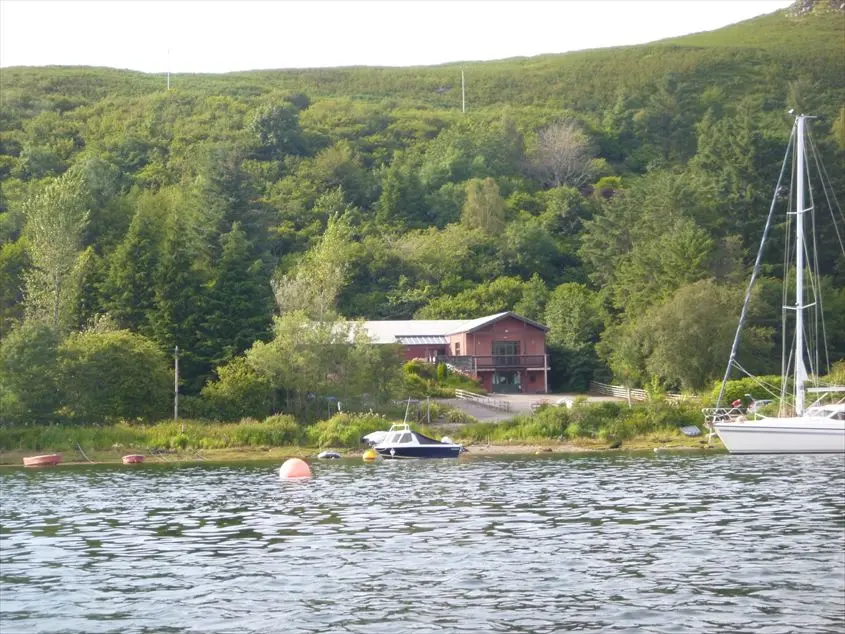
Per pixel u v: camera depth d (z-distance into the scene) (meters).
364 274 159.88
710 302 108.62
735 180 148.12
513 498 51.25
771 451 74.12
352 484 59.53
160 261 113.00
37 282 114.62
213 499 53.28
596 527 41.53
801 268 79.38
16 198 163.88
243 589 31.25
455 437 87.56
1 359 88.56
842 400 84.56
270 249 162.38
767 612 27.69
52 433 83.81
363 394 97.25
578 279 161.25
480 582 31.73
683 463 68.44
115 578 33.09
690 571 32.72
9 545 39.47
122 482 62.94
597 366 127.81
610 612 27.95
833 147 149.75
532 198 193.75
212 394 94.69
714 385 98.31
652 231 144.38
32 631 26.95
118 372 90.38
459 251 162.38
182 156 199.88
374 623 27.28
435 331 132.00
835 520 42.16
